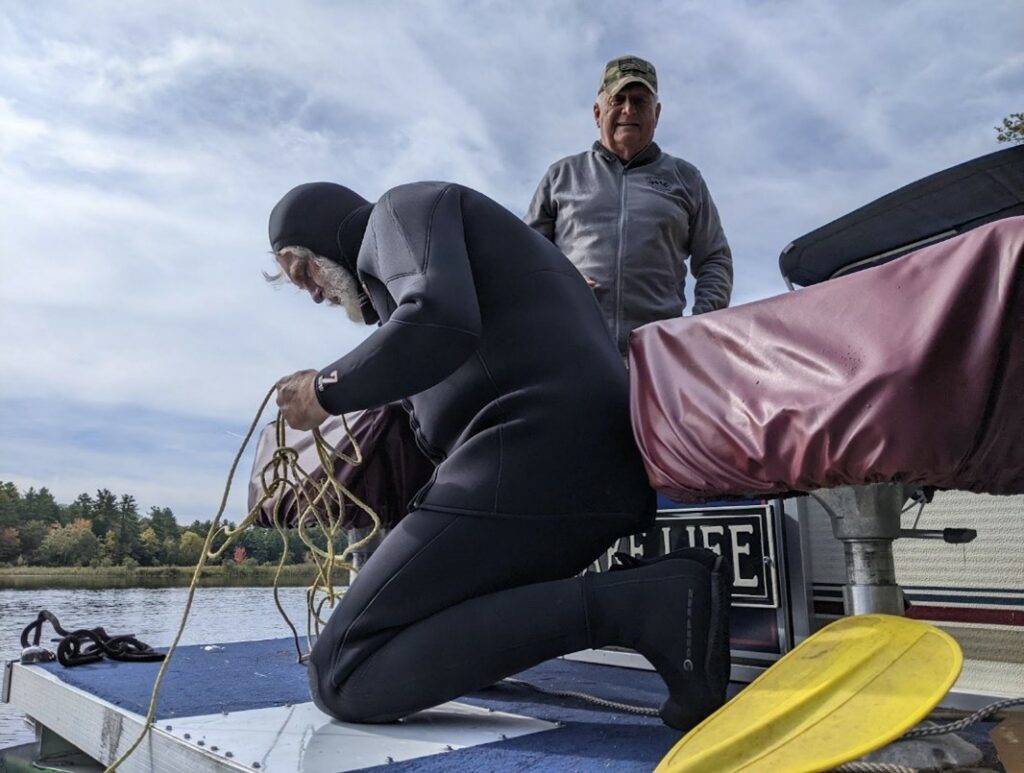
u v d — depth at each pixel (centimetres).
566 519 143
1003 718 147
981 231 91
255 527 281
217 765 125
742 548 214
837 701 106
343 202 173
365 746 131
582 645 136
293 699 179
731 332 121
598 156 311
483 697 185
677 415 128
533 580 145
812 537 208
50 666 238
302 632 345
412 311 132
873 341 99
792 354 110
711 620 131
